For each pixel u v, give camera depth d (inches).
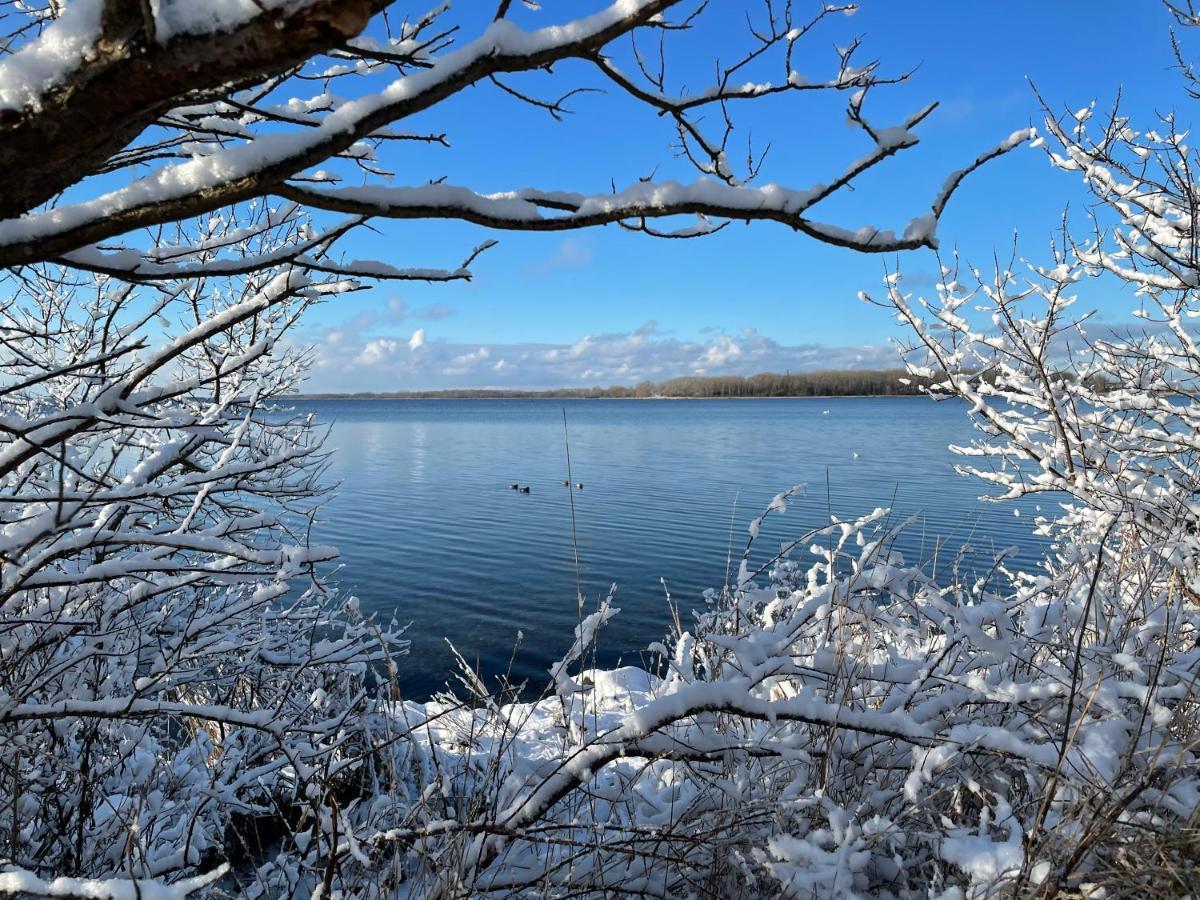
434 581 752.3
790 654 119.7
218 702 183.5
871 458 1812.3
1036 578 171.6
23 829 119.6
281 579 131.0
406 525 1071.6
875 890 99.0
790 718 96.8
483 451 2437.3
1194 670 108.6
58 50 38.6
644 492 1381.6
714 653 131.0
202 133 79.7
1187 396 199.6
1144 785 79.5
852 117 58.3
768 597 134.0
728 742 103.1
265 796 168.9
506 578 766.5
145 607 146.4
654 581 748.0
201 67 38.3
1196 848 80.7
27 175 43.3
